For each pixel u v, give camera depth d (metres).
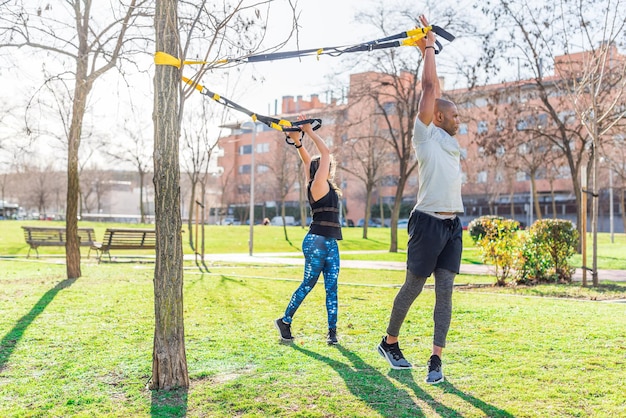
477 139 23.64
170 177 3.89
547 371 4.24
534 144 26.84
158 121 3.87
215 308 7.24
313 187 5.28
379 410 3.41
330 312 5.25
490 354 4.77
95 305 7.41
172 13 3.92
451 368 4.35
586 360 4.54
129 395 3.72
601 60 11.66
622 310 7.16
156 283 3.90
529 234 11.26
